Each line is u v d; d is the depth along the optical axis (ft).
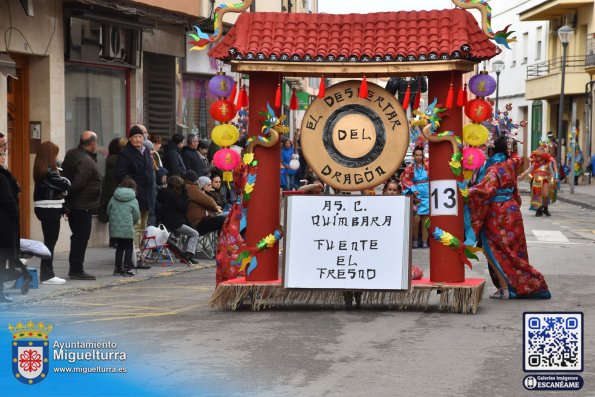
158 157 78.64
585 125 194.90
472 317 42.96
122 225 59.77
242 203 45.96
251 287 44.98
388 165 44.34
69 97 80.07
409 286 43.88
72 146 80.48
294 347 36.47
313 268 44.47
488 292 51.57
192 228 68.54
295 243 44.60
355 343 37.17
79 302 49.57
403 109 44.32
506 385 30.68
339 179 44.70
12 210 47.96
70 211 57.67
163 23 93.66
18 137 74.74
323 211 44.57
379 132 44.42
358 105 44.57
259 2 145.48
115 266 60.80
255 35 44.29
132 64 87.15
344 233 44.37
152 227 66.39
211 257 72.08
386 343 37.24
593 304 46.78
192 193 70.49
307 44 43.96
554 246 78.74
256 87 45.14
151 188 67.41
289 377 31.65
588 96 189.67
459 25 43.39
